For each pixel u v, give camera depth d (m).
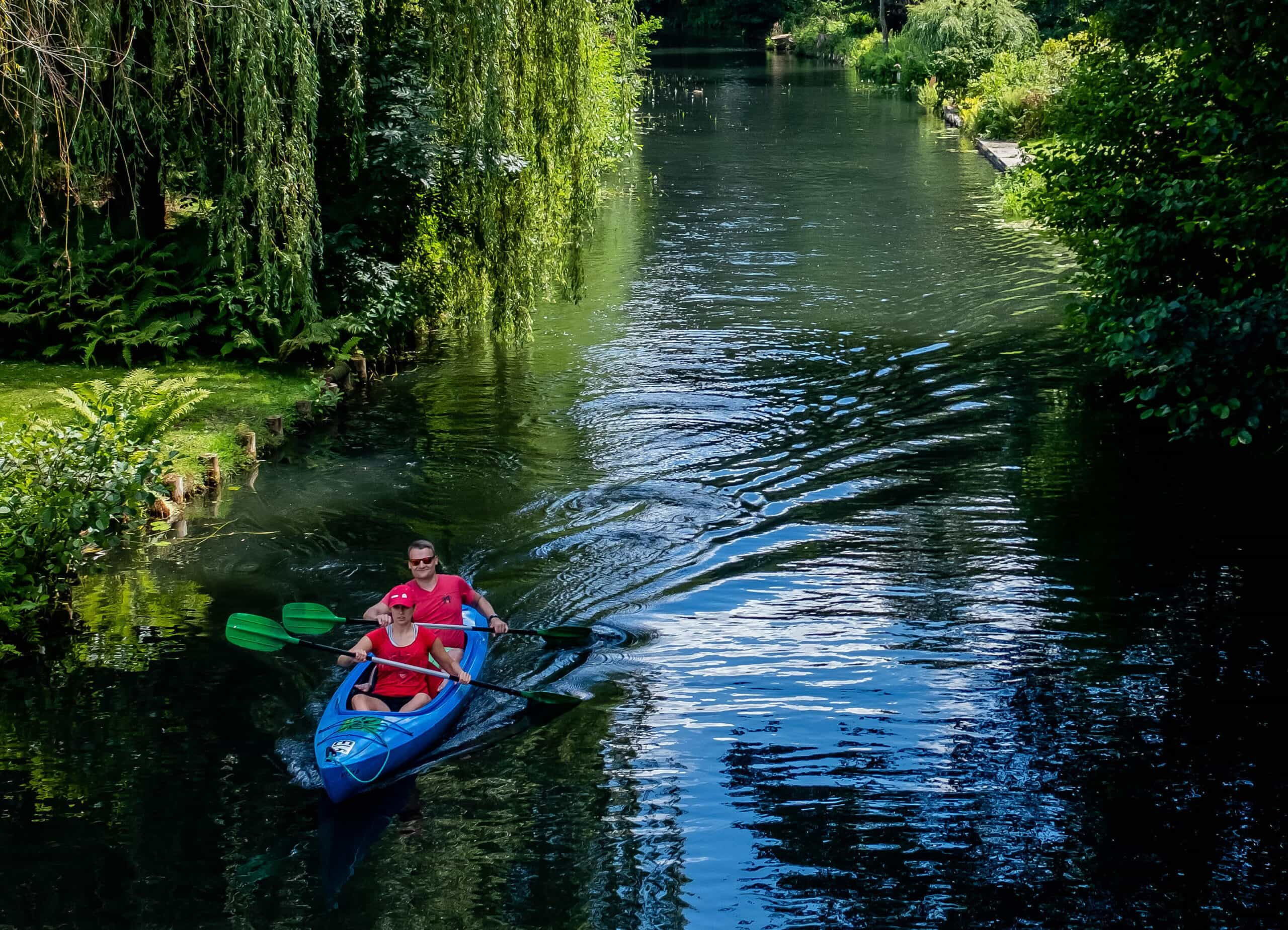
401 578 10.05
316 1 13.34
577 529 11.02
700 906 6.21
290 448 13.33
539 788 7.29
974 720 7.86
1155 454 12.52
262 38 12.24
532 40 14.27
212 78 12.85
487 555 10.48
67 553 9.62
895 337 17.36
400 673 8.04
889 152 36.88
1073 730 7.71
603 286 21.00
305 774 7.42
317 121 14.36
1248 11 8.52
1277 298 8.46
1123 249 11.91
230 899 6.25
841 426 13.74
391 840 6.79
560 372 16.09
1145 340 8.70
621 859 6.57
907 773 7.32
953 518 11.11
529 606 9.55
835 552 10.46
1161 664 8.45
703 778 7.34
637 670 8.66
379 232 16.05
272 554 10.55
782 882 6.38
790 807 7.02
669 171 34.34
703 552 10.53
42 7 11.38
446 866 6.55
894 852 6.60
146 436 11.59
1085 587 9.64
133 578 10.16
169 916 6.11
